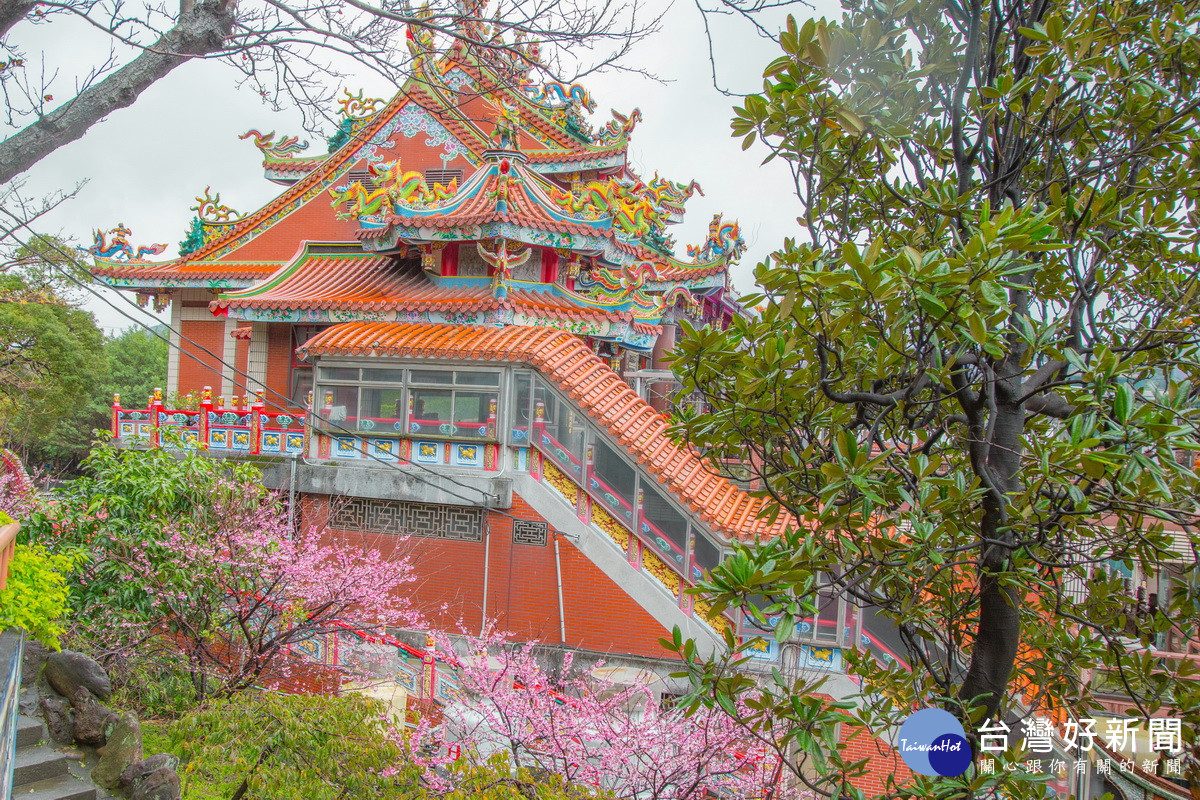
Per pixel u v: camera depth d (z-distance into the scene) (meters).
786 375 6.74
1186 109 6.16
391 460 17.33
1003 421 6.64
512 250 18.67
